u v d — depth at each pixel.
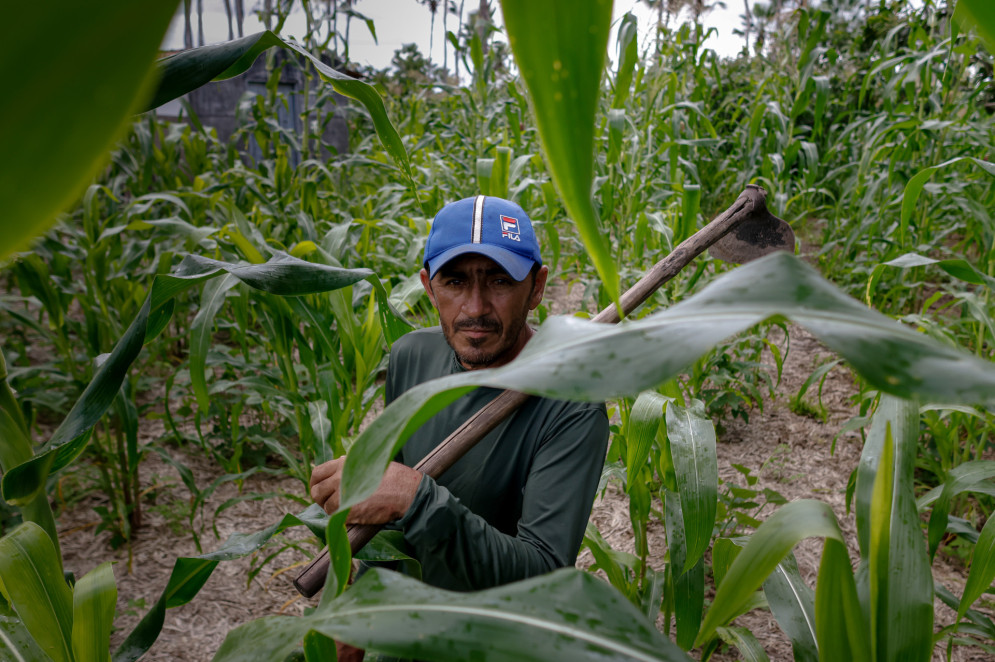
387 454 0.51
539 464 1.14
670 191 3.63
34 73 0.11
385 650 0.53
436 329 1.44
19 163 0.12
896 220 4.11
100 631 0.88
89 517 2.79
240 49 0.80
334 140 9.19
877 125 4.21
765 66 6.69
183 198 3.94
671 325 0.38
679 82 5.17
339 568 0.65
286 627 0.61
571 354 0.40
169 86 0.77
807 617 1.13
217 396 3.37
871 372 0.31
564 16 0.23
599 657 0.50
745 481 2.93
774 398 3.35
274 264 1.08
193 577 1.08
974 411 2.00
